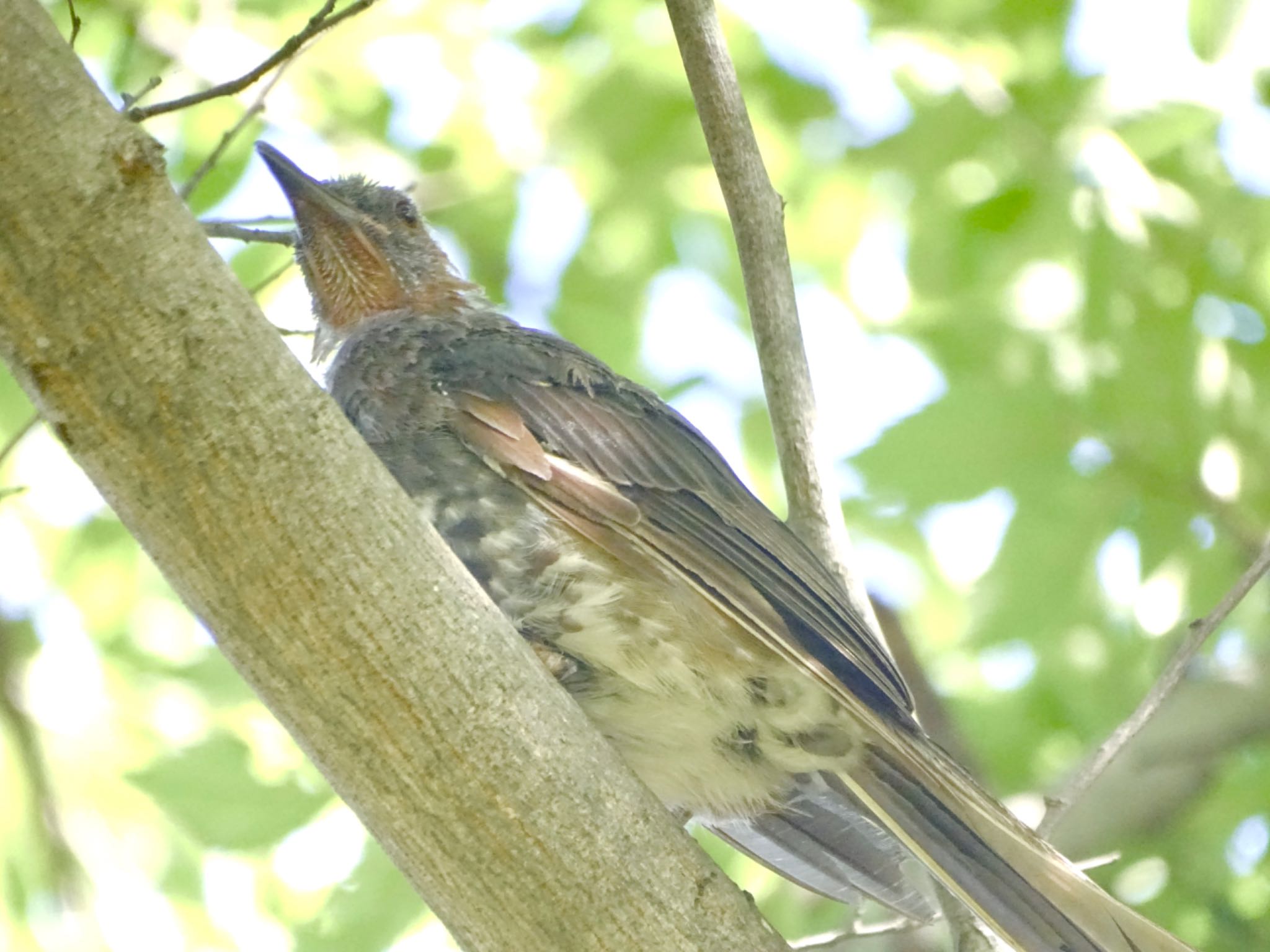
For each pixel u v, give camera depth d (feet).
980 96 40.42
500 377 27.45
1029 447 38.47
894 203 43.09
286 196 33.12
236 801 34.14
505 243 43.91
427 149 42.96
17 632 39.29
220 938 36.94
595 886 19.29
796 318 27.76
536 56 42.52
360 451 18.58
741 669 25.11
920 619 41.52
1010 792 40.19
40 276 17.26
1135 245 38.58
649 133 41.81
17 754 37.78
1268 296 41.50
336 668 18.45
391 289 32.89
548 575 25.14
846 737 25.61
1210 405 38.99
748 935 19.79
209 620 18.57
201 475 17.87
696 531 26.18
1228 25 38.11
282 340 18.39
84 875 36.94
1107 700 39.93
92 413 17.66
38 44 17.29
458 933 19.74
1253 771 41.34
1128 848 38.60
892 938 35.81
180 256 17.71
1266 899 40.75
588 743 19.49
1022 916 23.20
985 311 40.32
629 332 43.16
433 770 18.79
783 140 42.60
